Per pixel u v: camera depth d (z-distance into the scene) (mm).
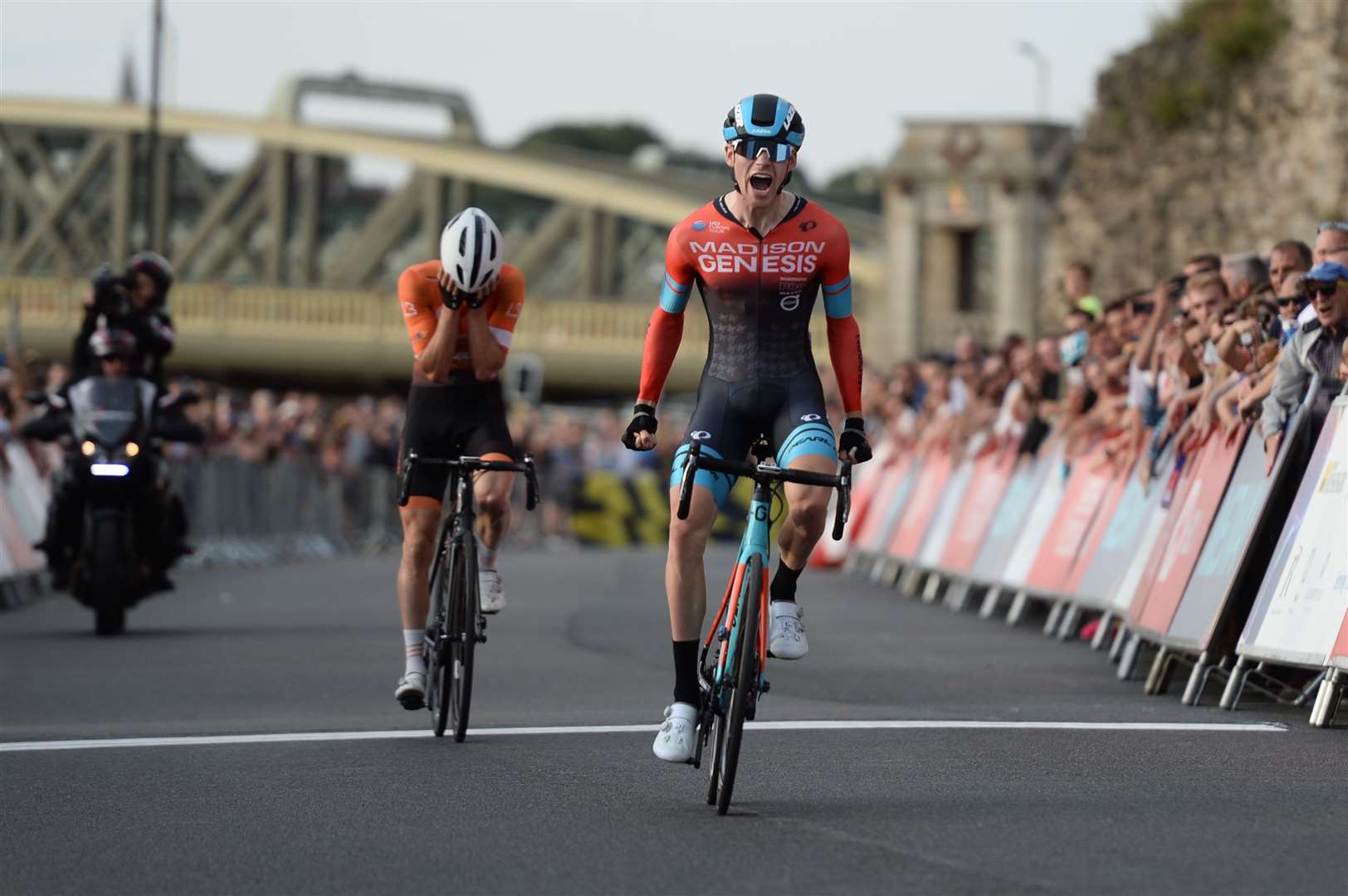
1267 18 54062
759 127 15977
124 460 32250
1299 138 50469
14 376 43625
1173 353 28359
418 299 21016
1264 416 22359
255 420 62594
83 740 20141
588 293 163625
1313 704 22328
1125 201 60375
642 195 160375
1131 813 14938
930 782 16609
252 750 19266
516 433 80562
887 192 117125
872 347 118312
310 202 173375
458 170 165875
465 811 15609
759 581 15273
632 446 16562
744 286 16219
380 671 27641
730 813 15336
